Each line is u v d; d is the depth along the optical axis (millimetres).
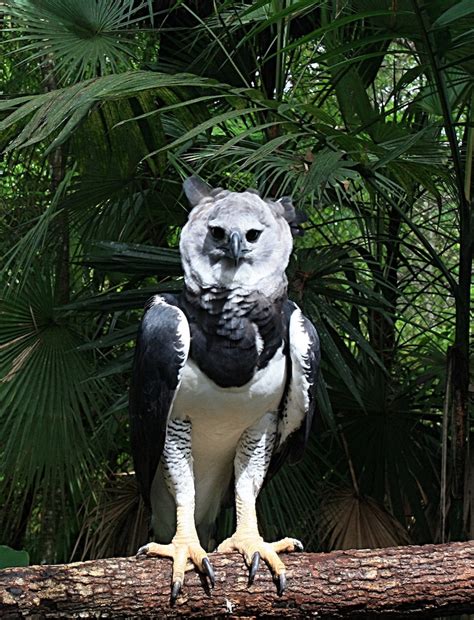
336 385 4562
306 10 4789
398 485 4605
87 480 4570
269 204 3117
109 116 4488
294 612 2732
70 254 5281
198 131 3523
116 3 4805
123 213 4977
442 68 3744
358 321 4945
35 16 4645
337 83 4418
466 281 4176
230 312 2977
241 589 2738
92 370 4523
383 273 5242
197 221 3035
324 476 4656
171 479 3139
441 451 4617
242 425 3156
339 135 3930
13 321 4500
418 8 3590
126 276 5094
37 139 3578
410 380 4871
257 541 2912
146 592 2680
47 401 4406
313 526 4484
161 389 3031
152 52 5773
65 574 2641
